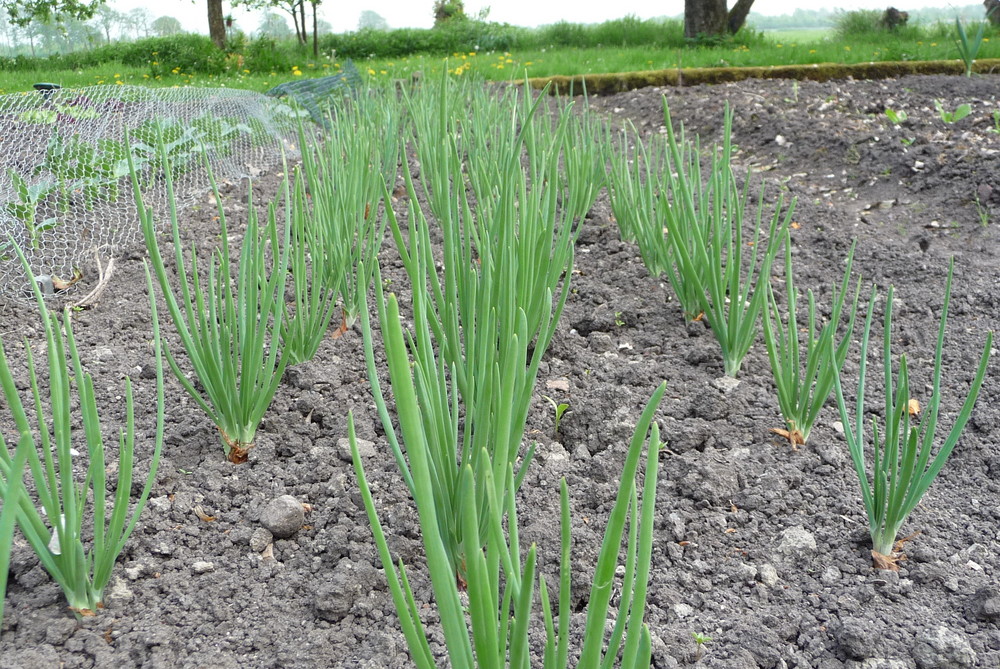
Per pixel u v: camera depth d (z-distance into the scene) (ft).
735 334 7.26
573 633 4.59
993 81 19.22
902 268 9.88
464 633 2.86
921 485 4.93
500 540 2.84
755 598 4.91
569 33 50.98
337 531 5.32
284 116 16.20
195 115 13.65
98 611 4.64
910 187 12.69
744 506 5.77
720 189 7.24
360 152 8.45
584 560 5.14
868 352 8.04
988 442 6.53
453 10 70.85
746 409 6.92
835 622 4.66
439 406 4.29
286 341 6.22
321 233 7.20
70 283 9.35
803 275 9.85
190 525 5.42
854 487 5.95
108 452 6.10
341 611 4.72
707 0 43.16
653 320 8.61
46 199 10.26
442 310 5.19
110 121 12.42
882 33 41.55
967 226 11.11
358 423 6.61
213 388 5.87
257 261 5.65
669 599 4.88
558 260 6.41
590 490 5.90
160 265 5.33
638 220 9.11
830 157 14.37
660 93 20.29
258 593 4.88
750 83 20.52
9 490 2.50
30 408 6.70
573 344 8.13
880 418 6.89
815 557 5.26
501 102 13.14
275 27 59.67
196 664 4.34
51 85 13.93
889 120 15.97
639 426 2.56
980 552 5.25
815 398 6.26
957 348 8.06
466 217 5.79
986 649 4.42
